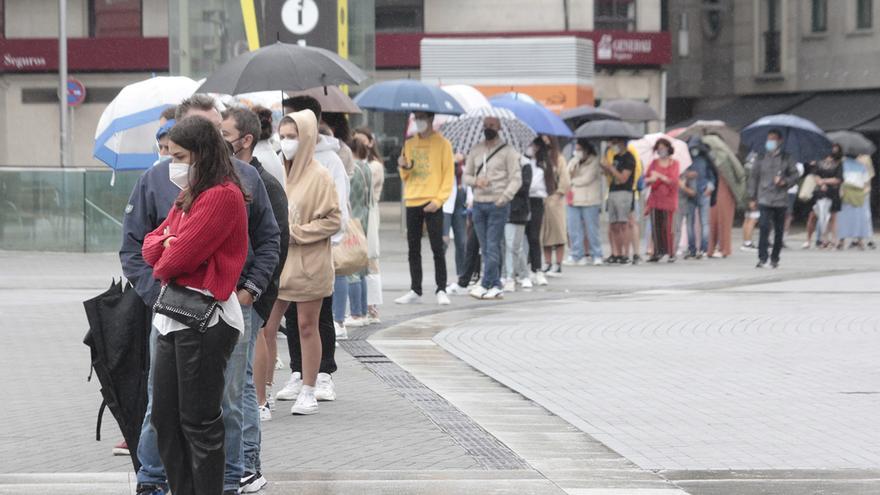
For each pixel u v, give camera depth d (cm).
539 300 3662
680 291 3944
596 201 5034
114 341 1522
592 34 8419
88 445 1800
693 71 10125
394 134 7888
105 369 1524
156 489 1477
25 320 3119
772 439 1839
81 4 8481
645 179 5200
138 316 1527
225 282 1336
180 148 1323
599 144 5619
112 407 1527
